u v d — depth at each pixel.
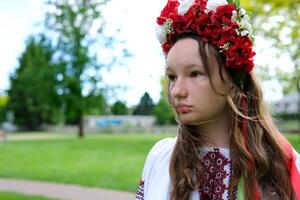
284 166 1.39
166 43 1.46
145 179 1.54
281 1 11.31
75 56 34.84
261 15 12.41
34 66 36.12
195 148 1.44
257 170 1.37
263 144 1.41
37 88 35.75
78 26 34.75
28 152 19.42
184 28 1.40
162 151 1.54
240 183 1.39
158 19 1.47
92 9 34.53
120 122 54.72
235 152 1.39
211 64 1.33
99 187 9.18
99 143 25.59
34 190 9.01
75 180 10.20
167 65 1.38
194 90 1.33
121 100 35.69
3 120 62.50
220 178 1.41
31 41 37.38
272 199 1.36
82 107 35.06
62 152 18.97
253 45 1.44
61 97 34.78
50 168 12.94
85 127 52.78
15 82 60.69
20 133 55.97
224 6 1.36
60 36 34.94
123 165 13.26
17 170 12.57
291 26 13.62
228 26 1.35
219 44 1.33
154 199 1.46
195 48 1.34
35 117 62.28
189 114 1.35
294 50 16.39
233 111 1.40
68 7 34.62
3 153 18.98
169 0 1.48
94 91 35.16
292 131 28.77
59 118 60.31
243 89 1.43
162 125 53.28
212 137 1.44
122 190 8.78
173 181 1.42
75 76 35.03
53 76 34.78
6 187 9.45
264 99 1.46
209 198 1.41
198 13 1.38
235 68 1.37
